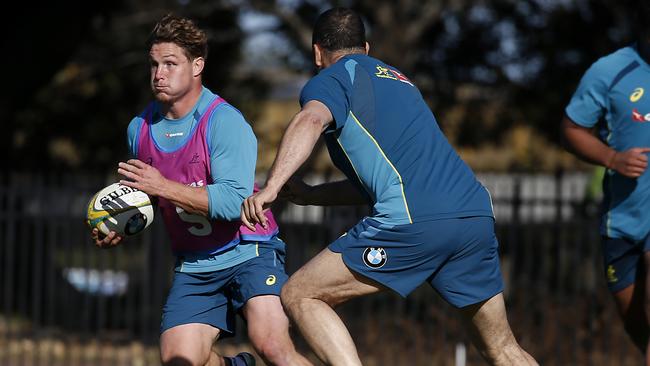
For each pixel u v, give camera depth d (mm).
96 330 42844
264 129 75812
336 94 16734
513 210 38781
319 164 73688
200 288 19703
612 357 38625
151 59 18984
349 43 18094
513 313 39188
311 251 39000
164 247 40188
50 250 41594
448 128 77562
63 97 72000
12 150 61125
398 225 16812
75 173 72812
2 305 49531
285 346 19141
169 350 19328
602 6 68938
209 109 19047
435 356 39094
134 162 18266
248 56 74438
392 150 16938
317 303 17219
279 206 38219
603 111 21750
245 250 19516
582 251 38625
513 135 82625
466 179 17391
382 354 38875
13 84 55031
